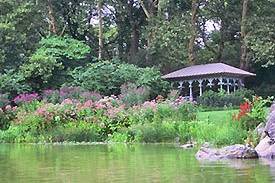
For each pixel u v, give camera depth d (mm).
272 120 15344
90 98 34812
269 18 47969
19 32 41812
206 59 54156
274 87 50031
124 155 15695
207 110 36250
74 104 28406
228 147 14500
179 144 21516
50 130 26312
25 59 40750
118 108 27172
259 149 14977
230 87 47812
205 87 47719
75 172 11227
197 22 51562
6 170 11875
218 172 10688
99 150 18438
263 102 19828
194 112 27531
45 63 39094
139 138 23797
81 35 52562
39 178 10305
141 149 18531
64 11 51000
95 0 50250
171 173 10648
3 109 30781
